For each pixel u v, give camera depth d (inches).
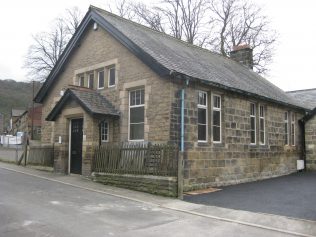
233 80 663.1
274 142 753.6
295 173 814.5
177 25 1310.3
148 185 481.4
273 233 315.3
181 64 568.1
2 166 713.0
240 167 635.5
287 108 813.2
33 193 440.1
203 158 555.8
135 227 316.5
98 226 312.5
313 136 863.7
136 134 569.0
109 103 603.8
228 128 613.0
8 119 3383.4
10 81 3681.1
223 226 333.7
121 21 676.7
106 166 536.7
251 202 446.0
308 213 388.2
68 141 623.8
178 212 384.5
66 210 361.7
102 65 630.5
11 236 276.8
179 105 526.3
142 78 556.1
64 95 604.7
